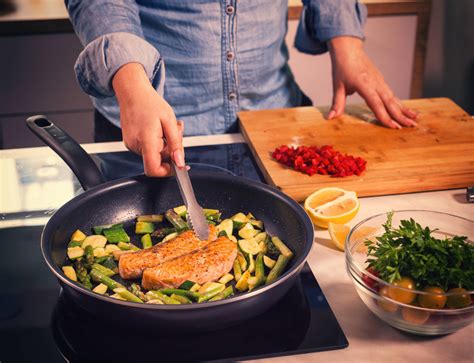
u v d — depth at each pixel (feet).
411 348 3.21
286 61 7.04
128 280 3.88
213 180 4.48
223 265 3.79
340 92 6.20
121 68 4.81
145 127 4.30
